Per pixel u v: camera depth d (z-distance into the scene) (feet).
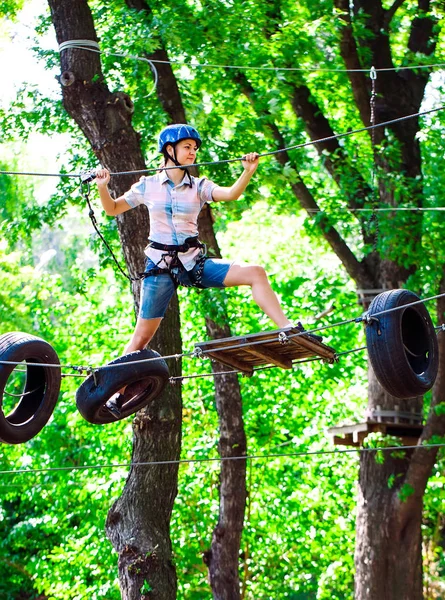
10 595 89.56
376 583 57.62
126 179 44.32
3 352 28.22
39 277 83.15
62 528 76.23
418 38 63.62
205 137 57.21
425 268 56.34
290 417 76.28
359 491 59.52
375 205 57.77
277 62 58.08
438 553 81.05
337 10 56.18
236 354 28.58
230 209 57.67
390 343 27.27
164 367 28.78
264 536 74.33
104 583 70.79
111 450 72.69
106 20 57.82
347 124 70.59
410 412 58.08
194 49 53.67
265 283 26.53
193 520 70.90
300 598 83.30
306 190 63.16
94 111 44.65
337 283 76.59
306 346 26.81
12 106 60.23
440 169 56.44
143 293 27.53
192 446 72.59
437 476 66.69
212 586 54.60
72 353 76.79
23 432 28.91
